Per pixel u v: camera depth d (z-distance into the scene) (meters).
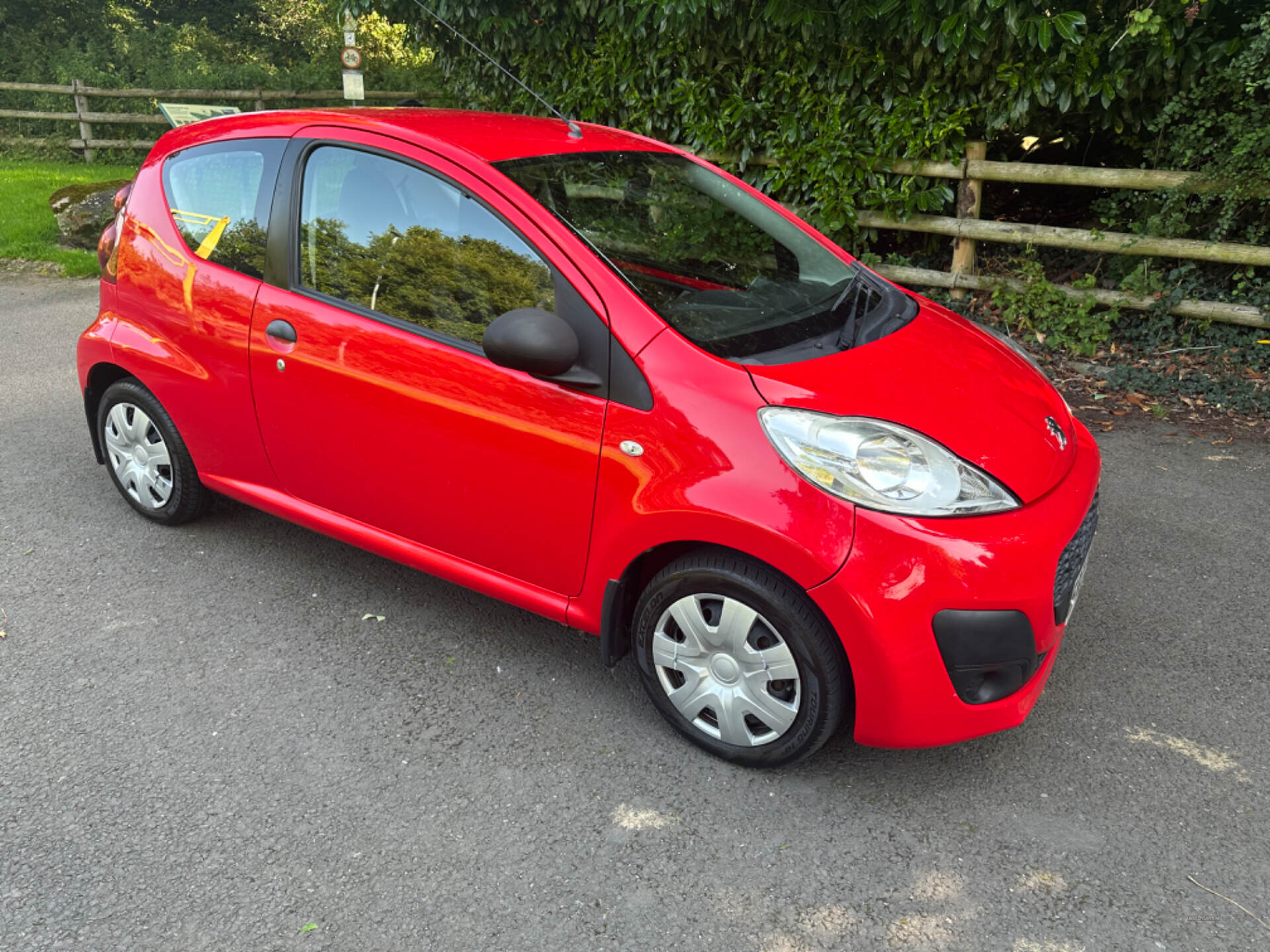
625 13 7.11
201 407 3.46
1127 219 6.47
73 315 7.52
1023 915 2.20
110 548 3.80
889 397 2.53
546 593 2.86
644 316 2.56
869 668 2.34
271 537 3.93
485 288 2.77
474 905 2.21
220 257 3.33
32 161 16.09
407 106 3.52
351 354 2.98
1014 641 2.36
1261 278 5.72
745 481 2.37
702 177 3.40
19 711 2.85
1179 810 2.52
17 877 2.26
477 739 2.78
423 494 2.97
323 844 2.38
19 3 19.69
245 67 17.12
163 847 2.36
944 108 6.22
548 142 3.13
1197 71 5.70
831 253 3.43
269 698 2.94
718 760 2.70
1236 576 3.67
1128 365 5.80
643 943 2.12
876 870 2.33
